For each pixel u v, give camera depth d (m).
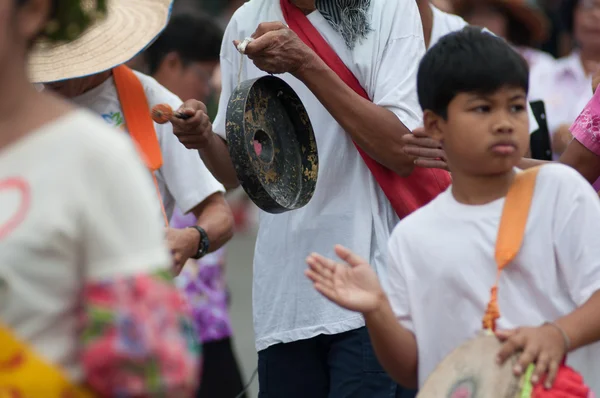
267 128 5.99
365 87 6.25
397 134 6.04
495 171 4.59
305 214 6.32
